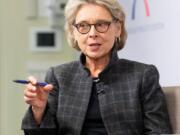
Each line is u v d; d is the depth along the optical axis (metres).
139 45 5.00
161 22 4.69
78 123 3.16
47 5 7.19
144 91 3.17
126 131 3.09
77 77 3.32
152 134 3.04
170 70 4.56
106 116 3.12
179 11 4.45
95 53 3.19
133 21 5.10
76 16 3.22
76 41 3.37
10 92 7.24
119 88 3.19
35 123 3.17
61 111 3.24
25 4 7.25
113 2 3.20
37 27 7.23
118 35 3.33
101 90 3.20
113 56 3.29
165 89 3.37
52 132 3.22
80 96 3.23
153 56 4.80
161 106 3.17
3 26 7.23
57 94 3.33
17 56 7.25
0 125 7.25
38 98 3.10
